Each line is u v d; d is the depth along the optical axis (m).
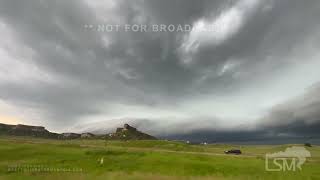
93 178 34.97
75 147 119.88
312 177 45.91
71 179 34.38
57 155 84.44
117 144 199.75
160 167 62.50
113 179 34.41
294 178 43.59
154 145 178.00
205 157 87.56
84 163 66.88
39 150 92.50
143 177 36.22
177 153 104.06
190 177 38.50
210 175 45.22
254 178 41.22
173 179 35.97
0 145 102.56
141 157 84.94
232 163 71.12
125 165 65.19
